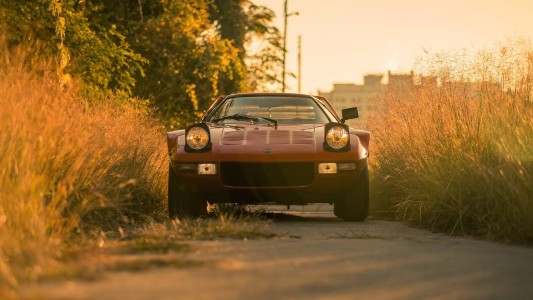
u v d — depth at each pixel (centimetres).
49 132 1137
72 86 1364
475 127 1363
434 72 1736
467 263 791
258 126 1482
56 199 1029
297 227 1271
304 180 1387
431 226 1258
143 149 1555
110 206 1232
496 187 1141
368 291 631
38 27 2303
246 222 1205
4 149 1013
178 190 1441
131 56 2892
